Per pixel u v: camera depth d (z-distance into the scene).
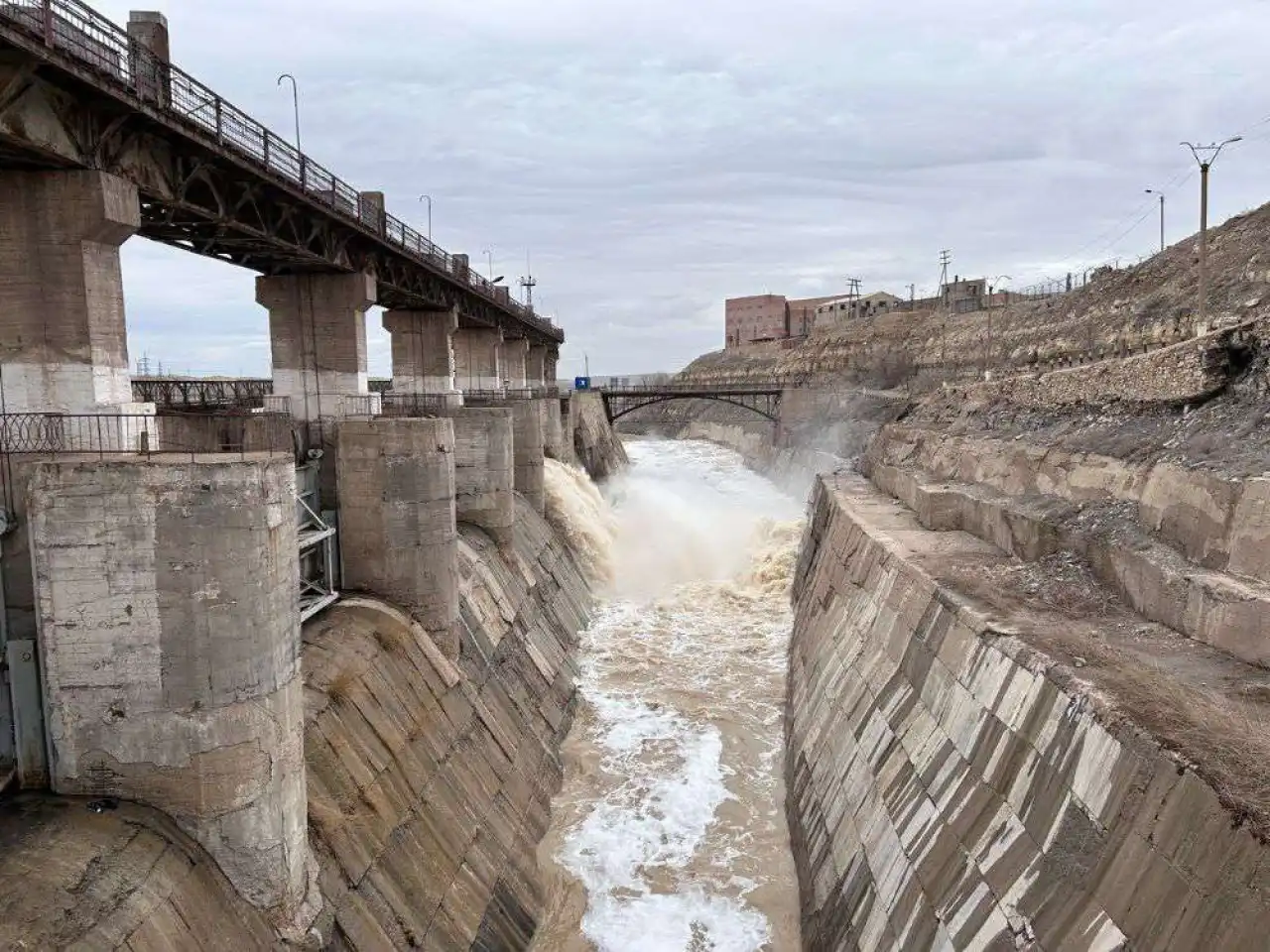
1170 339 50.78
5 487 12.88
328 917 14.64
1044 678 14.23
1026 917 12.06
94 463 12.09
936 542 27.06
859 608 26.92
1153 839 10.46
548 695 30.61
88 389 14.82
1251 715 12.08
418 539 24.92
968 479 33.81
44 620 12.37
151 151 16.61
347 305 27.72
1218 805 9.66
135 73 14.87
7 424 14.08
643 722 30.69
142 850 12.05
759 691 33.34
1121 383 27.03
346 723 18.59
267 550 12.98
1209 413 21.42
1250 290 45.62
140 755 12.73
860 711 22.25
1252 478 16.14
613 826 24.02
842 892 18.20
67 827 11.97
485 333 56.72
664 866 22.19
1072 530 21.86
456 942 17.23
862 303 154.00
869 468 50.53
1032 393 35.34
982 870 13.62
